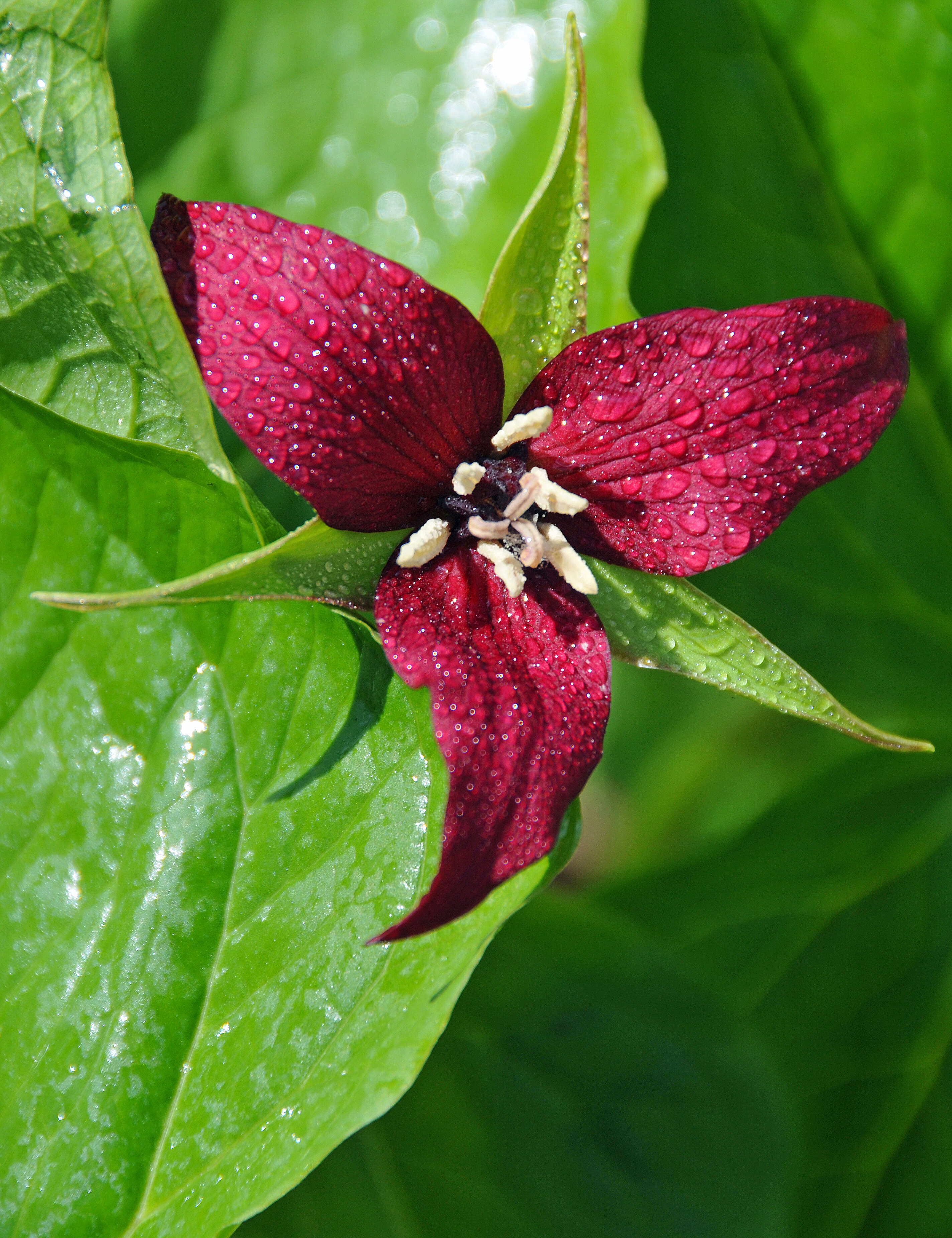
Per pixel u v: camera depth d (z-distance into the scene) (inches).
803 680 18.3
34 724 18.6
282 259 17.9
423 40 20.0
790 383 18.1
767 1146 20.4
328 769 18.6
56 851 18.6
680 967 20.8
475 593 18.4
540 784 18.0
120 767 18.6
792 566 20.9
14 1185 18.4
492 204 20.0
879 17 20.2
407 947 18.3
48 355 18.4
